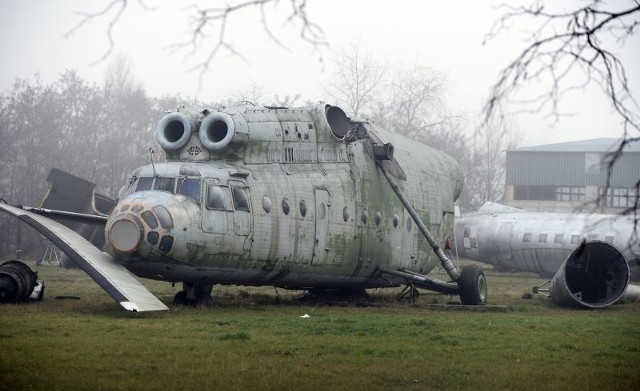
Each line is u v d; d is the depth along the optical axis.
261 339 36.62
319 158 56.53
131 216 45.19
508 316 53.25
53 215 50.31
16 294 49.59
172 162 49.38
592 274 69.31
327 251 55.31
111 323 40.16
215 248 47.62
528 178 174.50
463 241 121.25
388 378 28.56
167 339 35.47
